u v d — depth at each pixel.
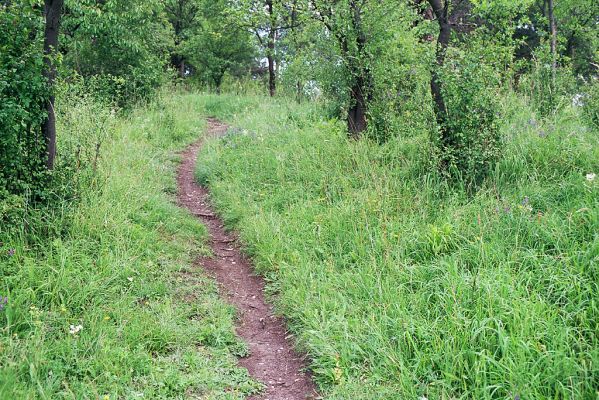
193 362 4.48
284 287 5.82
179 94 20.27
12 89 5.68
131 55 14.63
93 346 4.38
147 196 7.84
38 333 4.30
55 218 5.92
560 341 3.80
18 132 5.80
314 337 4.71
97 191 6.87
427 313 4.62
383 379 4.08
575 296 4.34
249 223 7.42
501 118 7.62
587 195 5.54
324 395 4.15
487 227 5.57
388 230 6.12
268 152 10.09
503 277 4.68
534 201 5.88
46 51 6.03
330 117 11.68
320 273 5.77
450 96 7.03
